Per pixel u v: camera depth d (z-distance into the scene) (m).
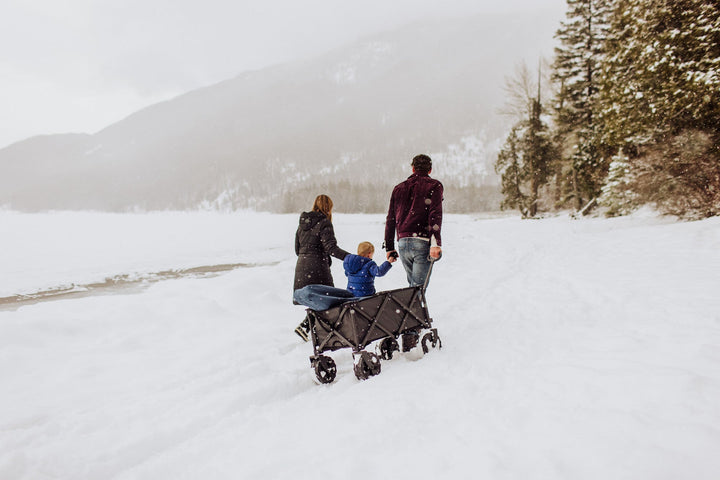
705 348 3.20
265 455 2.50
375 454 2.29
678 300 4.86
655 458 1.88
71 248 19.73
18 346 5.09
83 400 3.70
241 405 3.41
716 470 1.76
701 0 13.02
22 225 39.09
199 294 7.96
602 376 2.86
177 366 4.50
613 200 18.89
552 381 2.94
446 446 2.27
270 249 18.61
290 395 3.65
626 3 17.44
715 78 12.16
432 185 4.63
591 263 8.51
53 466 2.62
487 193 144.12
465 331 4.80
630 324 4.21
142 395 3.75
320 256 4.75
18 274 12.19
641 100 14.88
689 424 2.12
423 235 4.61
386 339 4.25
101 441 2.91
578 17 27.81
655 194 15.01
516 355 3.67
